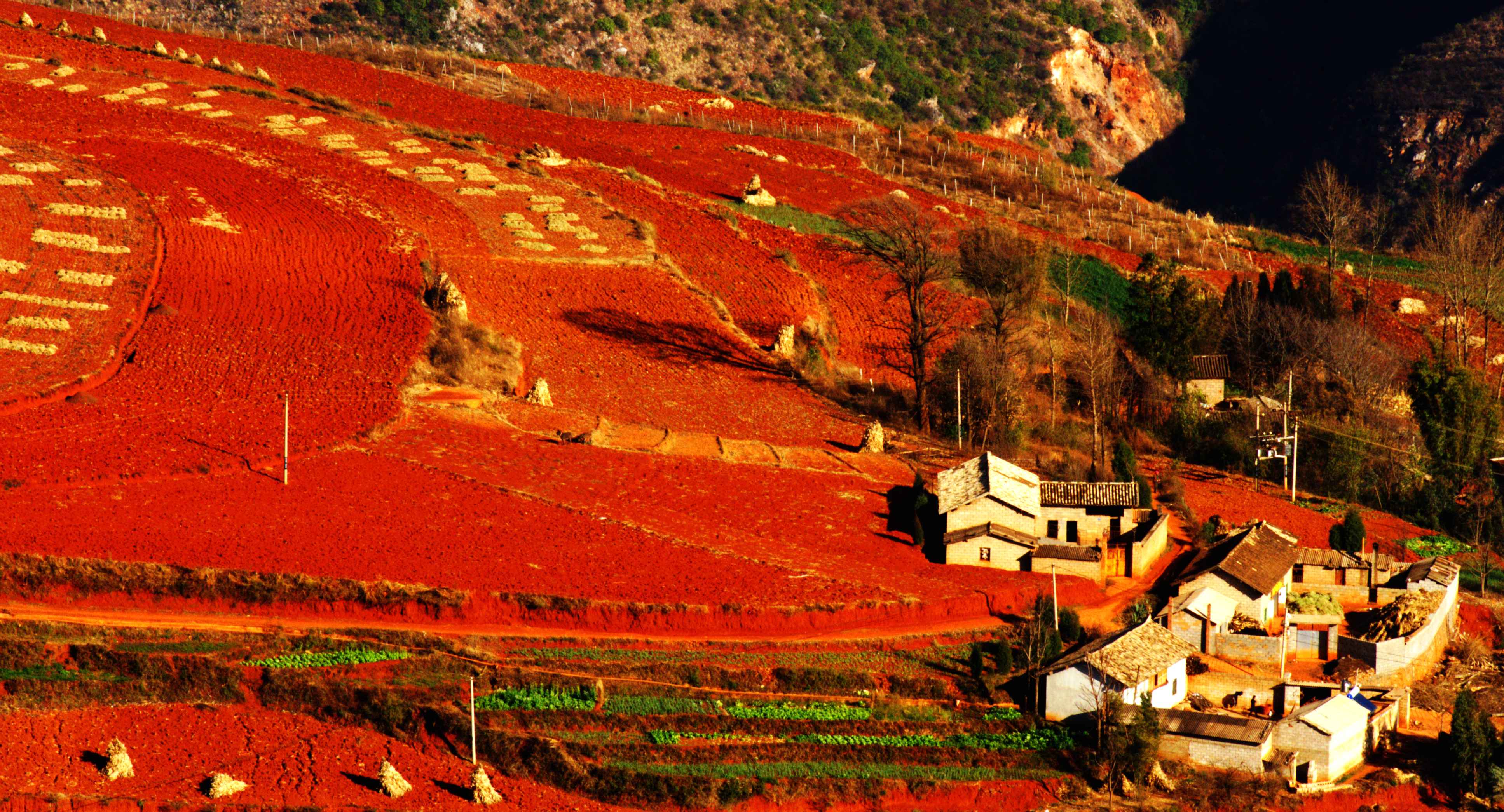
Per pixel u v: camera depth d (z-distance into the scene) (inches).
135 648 3868.1
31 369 5398.6
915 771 3678.6
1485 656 4566.9
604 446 5408.5
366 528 4515.3
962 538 4699.8
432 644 3986.2
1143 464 5925.2
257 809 3415.4
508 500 4830.2
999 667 4065.0
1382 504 5851.4
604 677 3900.1
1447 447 6151.6
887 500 5172.2
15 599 4047.7
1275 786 3666.3
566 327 6569.9
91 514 4397.1
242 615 4092.0
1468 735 3799.2
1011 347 6397.6
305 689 3796.8
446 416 5506.9
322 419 5280.5
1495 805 3750.0
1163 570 4835.1
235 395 5433.1
